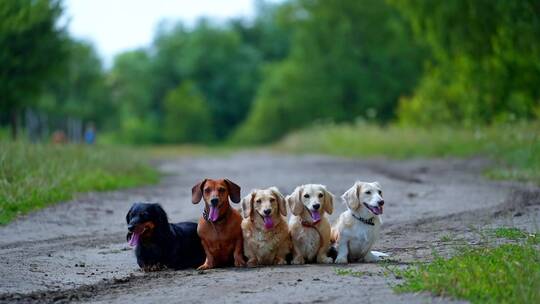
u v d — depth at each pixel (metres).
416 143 33.09
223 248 10.09
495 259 8.90
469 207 14.80
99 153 24.16
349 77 66.69
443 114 38.53
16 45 28.25
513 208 13.95
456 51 30.41
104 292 8.73
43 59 29.42
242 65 102.44
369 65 67.06
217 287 8.61
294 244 10.13
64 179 18.45
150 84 103.06
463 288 7.65
